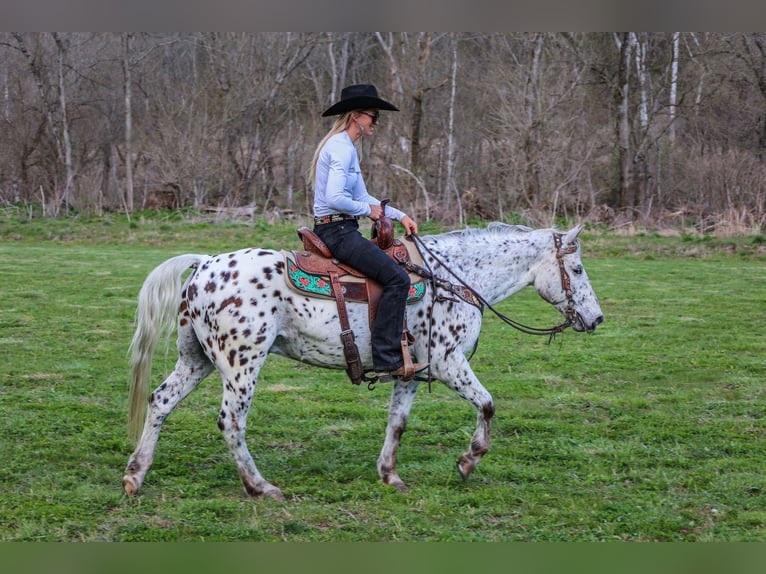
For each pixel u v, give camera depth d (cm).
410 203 2670
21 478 553
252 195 3250
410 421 717
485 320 1240
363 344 535
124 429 676
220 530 472
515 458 628
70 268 1691
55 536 461
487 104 2989
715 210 2588
